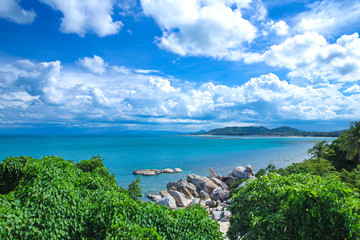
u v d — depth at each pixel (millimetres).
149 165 68250
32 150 105000
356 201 6957
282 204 7375
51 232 6434
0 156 78125
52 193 7211
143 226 7289
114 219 7039
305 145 190875
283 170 30625
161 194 34125
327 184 7402
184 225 7766
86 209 7609
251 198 8438
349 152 51281
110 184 11750
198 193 37656
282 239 7008
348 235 6488
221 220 20484
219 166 67375
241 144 192250
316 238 6957
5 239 5527
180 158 86062
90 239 6895
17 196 7074
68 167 10500
